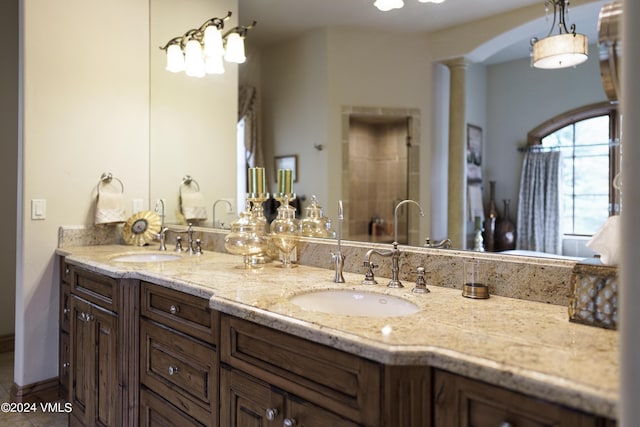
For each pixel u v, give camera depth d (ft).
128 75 9.21
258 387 4.06
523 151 4.64
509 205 4.71
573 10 4.26
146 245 9.10
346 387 3.29
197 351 4.87
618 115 3.96
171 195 9.36
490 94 4.92
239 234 6.25
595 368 2.57
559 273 4.15
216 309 4.39
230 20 8.16
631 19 2.24
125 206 9.20
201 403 4.80
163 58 9.55
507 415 2.65
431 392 3.01
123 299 6.07
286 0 7.01
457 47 5.22
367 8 5.99
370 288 4.87
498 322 3.56
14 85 11.31
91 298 6.87
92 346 6.81
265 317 3.87
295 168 6.89
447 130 5.32
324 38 6.45
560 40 4.37
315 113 6.59
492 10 4.92
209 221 8.75
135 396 5.97
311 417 3.55
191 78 9.00
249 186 7.73
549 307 4.06
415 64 5.60
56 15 8.27
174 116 9.23
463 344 3.01
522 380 2.53
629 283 2.20
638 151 2.21
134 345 5.99
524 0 4.69
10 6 11.25
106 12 8.89
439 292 4.69
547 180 4.41
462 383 2.85
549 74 4.45
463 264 4.79
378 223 5.84
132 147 9.30
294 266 6.40
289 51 6.99
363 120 6.05
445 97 5.35
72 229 8.54
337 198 6.30
